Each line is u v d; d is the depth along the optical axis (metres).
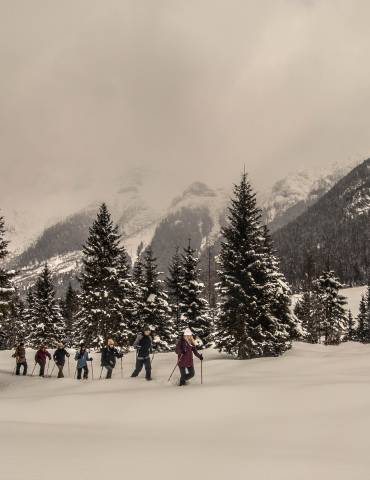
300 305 67.19
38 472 5.58
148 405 12.59
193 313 45.88
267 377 16.97
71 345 63.75
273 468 6.36
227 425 10.39
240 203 35.28
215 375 19.16
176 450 7.54
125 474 5.75
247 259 34.62
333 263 165.75
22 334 68.38
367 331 85.88
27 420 11.79
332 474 6.08
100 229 41.03
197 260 46.59
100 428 10.39
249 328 33.53
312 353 35.59
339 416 10.16
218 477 5.84
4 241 23.45
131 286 43.84
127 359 32.72
